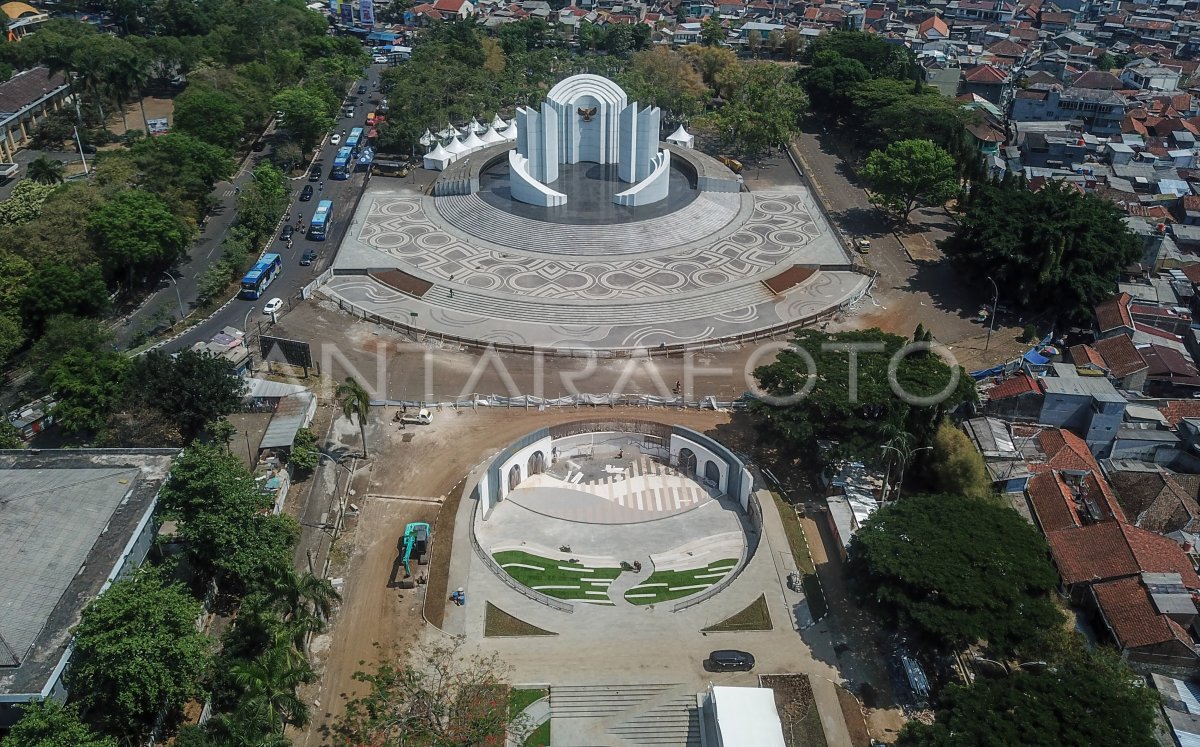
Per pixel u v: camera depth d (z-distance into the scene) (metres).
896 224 191.75
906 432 101.81
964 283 165.62
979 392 127.00
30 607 77.00
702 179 196.75
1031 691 72.75
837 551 100.00
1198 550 100.31
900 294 162.00
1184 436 117.75
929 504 92.75
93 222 146.00
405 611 91.06
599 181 196.75
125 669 71.44
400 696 79.38
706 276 163.12
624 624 89.88
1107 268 150.75
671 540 105.06
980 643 86.25
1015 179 178.00
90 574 81.62
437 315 150.38
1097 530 98.00
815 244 178.12
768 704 77.31
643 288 158.00
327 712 80.38
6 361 130.88
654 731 79.31
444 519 104.12
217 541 87.38
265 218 177.50
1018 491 109.75
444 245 175.12
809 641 88.00
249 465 112.75
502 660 85.12
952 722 70.69
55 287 133.25
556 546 103.69
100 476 91.38
